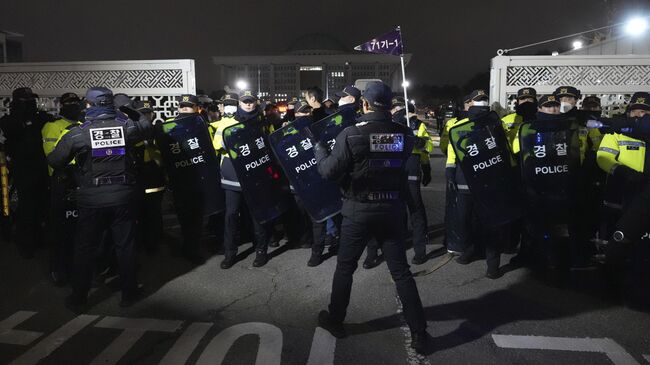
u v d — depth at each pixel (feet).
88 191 13.01
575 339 11.49
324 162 10.98
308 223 18.76
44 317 13.03
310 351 11.07
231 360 10.69
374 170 10.80
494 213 14.94
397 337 11.74
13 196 25.44
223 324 12.50
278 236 20.75
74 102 16.34
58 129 15.97
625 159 12.94
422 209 16.81
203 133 17.11
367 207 10.87
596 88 22.16
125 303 13.64
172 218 24.14
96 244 13.55
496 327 12.14
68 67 25.49
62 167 13.35
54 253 15.24
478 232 17.33
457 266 16.60
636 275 12.96
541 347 11.13
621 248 10.15
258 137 16.43
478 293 14.28
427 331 11.97
